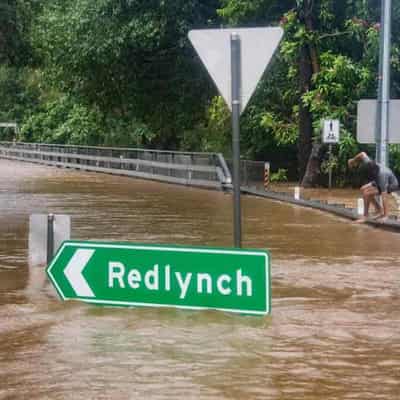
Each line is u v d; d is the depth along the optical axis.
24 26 83.88
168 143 137.62
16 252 42.28
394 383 20.16
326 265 38.69
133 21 107.25
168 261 26.83
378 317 27.56
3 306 28.92
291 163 112.88
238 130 26.45
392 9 93.12
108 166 132.38
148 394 19.03
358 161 58.81
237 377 20.48
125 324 25.80
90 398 18.77
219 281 26.25
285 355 22.61
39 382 20.05
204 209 67.31
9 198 78.38
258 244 46.09
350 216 60.59
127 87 121.12
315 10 96.50
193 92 118.00
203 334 24.66
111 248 27.58
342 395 19.16
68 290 28.45
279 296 31.14
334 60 92.62
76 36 114.00
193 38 26.41
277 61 100.75
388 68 63.22
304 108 97.25
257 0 99.88
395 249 44.53
